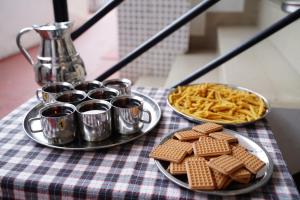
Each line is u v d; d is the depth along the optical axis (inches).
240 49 46.8
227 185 22.5
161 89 43.6
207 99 36.6
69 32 38.2
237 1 112.0
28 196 24.1
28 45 170.1
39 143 28.6
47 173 24.7
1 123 33.0
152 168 25.6
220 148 25.9
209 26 115.1
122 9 99.2
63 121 27.5
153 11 97.7
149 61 106.2
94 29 219.3
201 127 29.9
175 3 95.8
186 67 92.0
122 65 49.9
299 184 42.0
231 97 36.9
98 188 23.0
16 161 26.3
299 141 54.6
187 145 27.1
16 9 160.1
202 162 24.4
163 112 35.9
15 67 139.6
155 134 31.1
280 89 61.1
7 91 112.7
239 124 31.7
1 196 24.7
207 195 22.5
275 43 88.6
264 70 72.3
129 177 24.4
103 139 28.9
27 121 32.7
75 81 38.6
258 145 27.9
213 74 84.1
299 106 53.9
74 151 27.8
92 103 30.2
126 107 29.9
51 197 23.7
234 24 115.8
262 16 104.8
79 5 223.8
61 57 37.4
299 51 67.4
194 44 115.0
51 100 32.9
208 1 44.3
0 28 149.9
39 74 38.2
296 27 69.1
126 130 29.8
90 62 148.5
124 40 103.3
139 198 22.5
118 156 27.3
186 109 34.8
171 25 46.8
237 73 70.3
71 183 23.5
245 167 23.8
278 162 26.5
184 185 22.6
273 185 23.7
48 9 190.4
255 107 35.1
